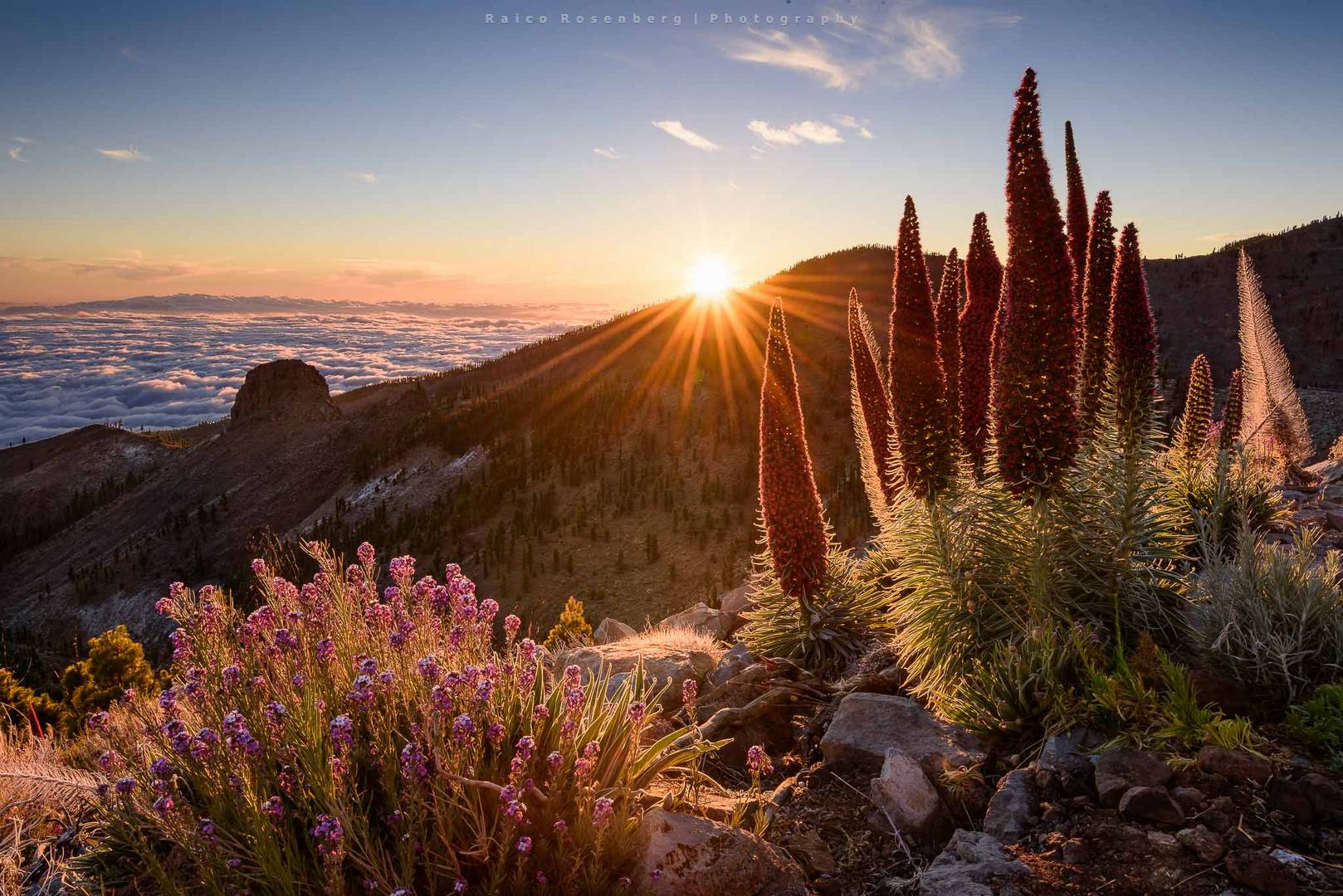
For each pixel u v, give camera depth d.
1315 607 4.24
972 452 6.12
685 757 4.09
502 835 3.08
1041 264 4.57
